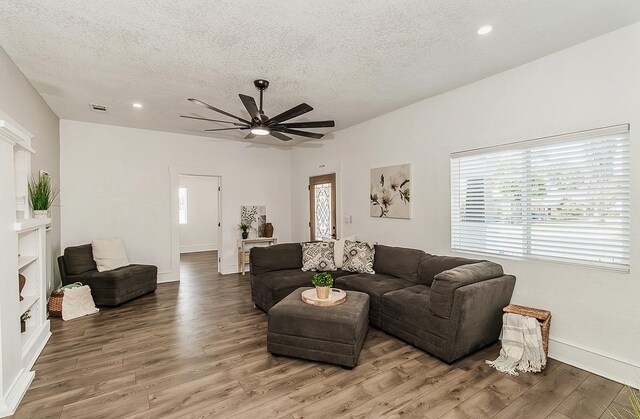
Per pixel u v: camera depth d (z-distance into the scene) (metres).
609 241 2.55
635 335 2.40
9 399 2.12
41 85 3.47
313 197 6.34
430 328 2.84
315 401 2.21
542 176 2.96
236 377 2.52
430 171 3.98
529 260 3.03
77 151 4.95
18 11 2.17
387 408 2.13
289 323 2.80
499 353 2.90
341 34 2.48
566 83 2.75
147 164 5.54
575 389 2.35
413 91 3.74
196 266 7.29
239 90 3.66
